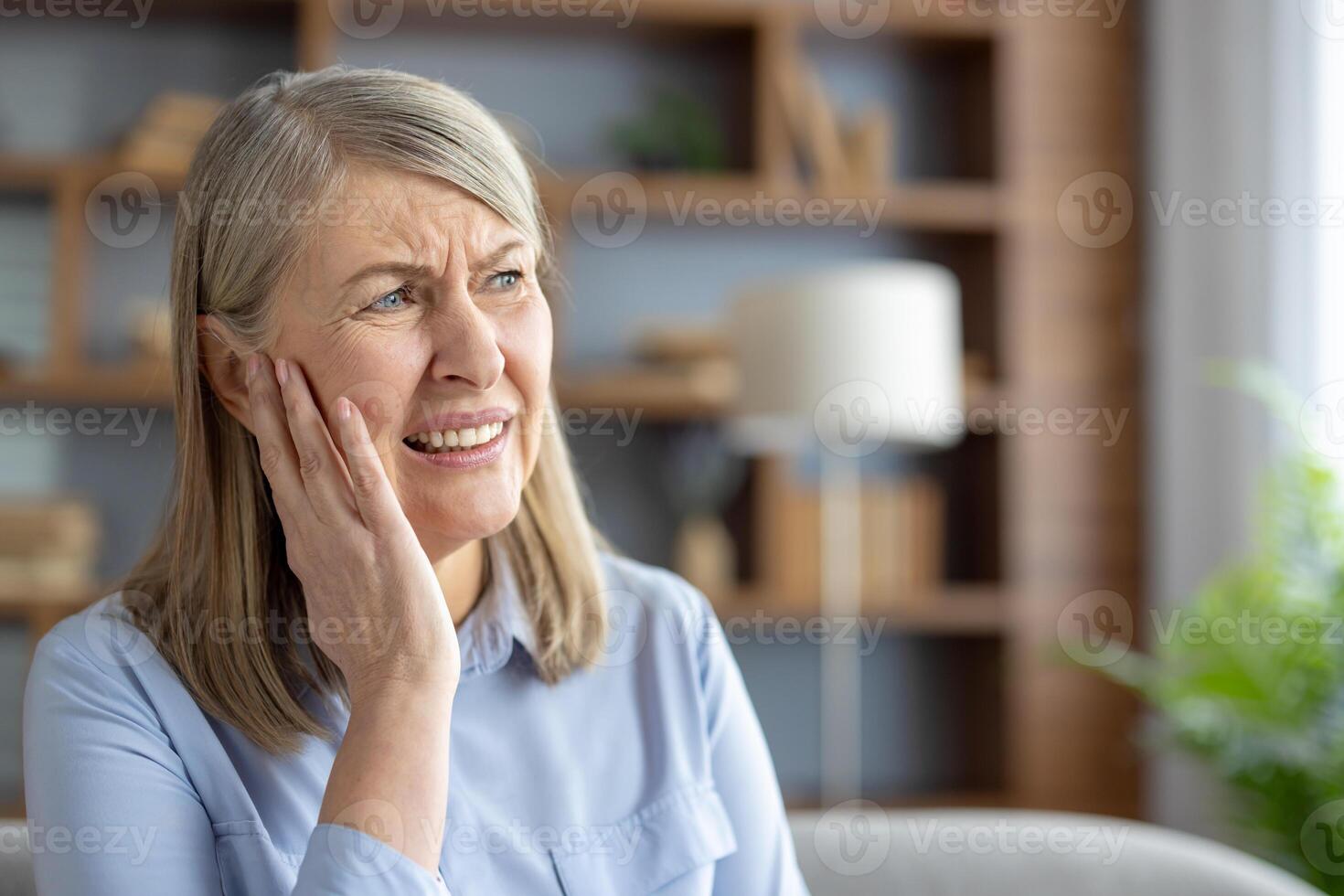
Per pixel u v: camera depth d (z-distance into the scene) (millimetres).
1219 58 3172
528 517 1222
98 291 3262
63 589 3084
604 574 1296
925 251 3611
